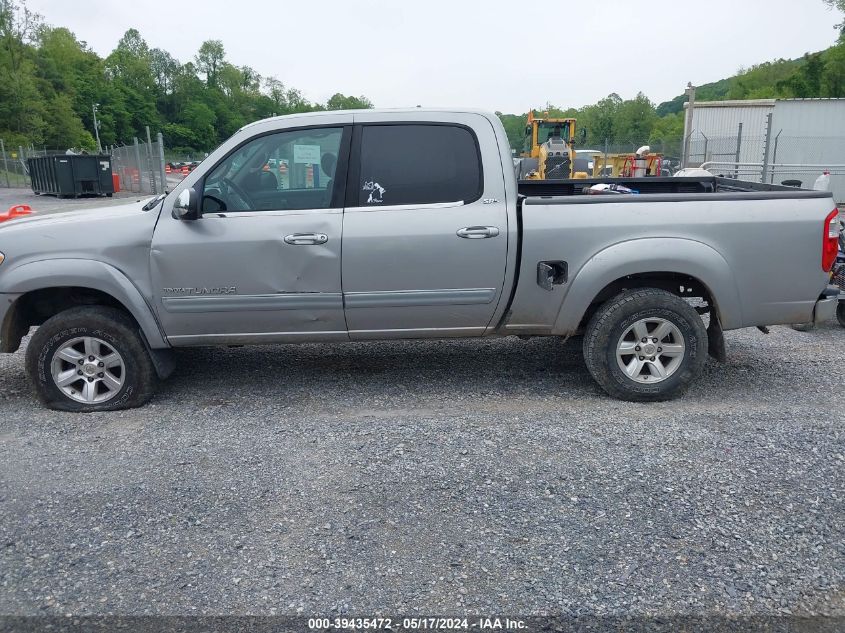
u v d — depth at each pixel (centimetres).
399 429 461
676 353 506
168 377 575
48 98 8288
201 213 493
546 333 520
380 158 499
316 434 456
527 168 2511
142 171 3020
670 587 298
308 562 318
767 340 689
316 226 490
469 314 510
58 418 496
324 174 498
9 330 505
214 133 13150
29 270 487
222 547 330
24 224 505
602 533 336
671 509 356
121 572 312
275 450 432
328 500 370
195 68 13762
